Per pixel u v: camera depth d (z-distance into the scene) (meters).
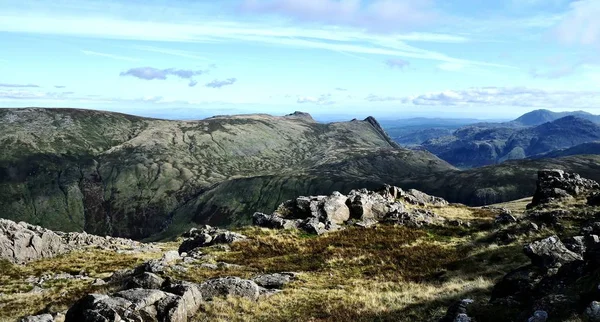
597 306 13.23
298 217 58.81
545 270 20.67
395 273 37.41
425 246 46.59
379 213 61.16
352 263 41.12
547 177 66.12
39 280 48.75
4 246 57.50
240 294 27.58
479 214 66.88
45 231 65.81
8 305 37.44
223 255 43.84
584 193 58.44
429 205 76.62
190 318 23.78
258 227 54.91
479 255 39.53
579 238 26.62
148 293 22.70
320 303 27.05
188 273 36.22
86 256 62.78
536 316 14.80
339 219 58.12
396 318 23.02
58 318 24.53
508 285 21.23
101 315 20.09
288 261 41.91
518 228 44.22
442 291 28.47
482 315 18.16
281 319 24.00
